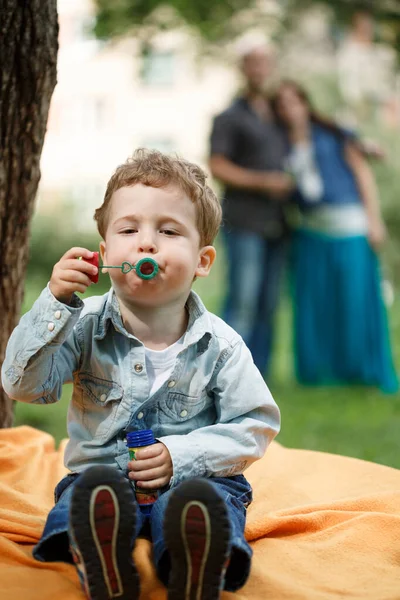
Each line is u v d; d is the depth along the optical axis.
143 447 2.88
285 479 3.71
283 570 2.90
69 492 2.85
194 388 3.04
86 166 26.23
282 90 8.12
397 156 17.56
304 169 8.07
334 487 3.66
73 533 2.41
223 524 2.38
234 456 2.97
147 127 26.09
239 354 3.11
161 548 2.62
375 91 18.02
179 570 2.43
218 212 3.20
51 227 18.58
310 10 11.08
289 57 16.50
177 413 3.05
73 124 26.23
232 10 10.40
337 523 3.22
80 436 3.05
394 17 9.38
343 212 8.12
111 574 2.45
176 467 2.88
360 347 8.20
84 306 3.06
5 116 3.93
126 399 2.97
